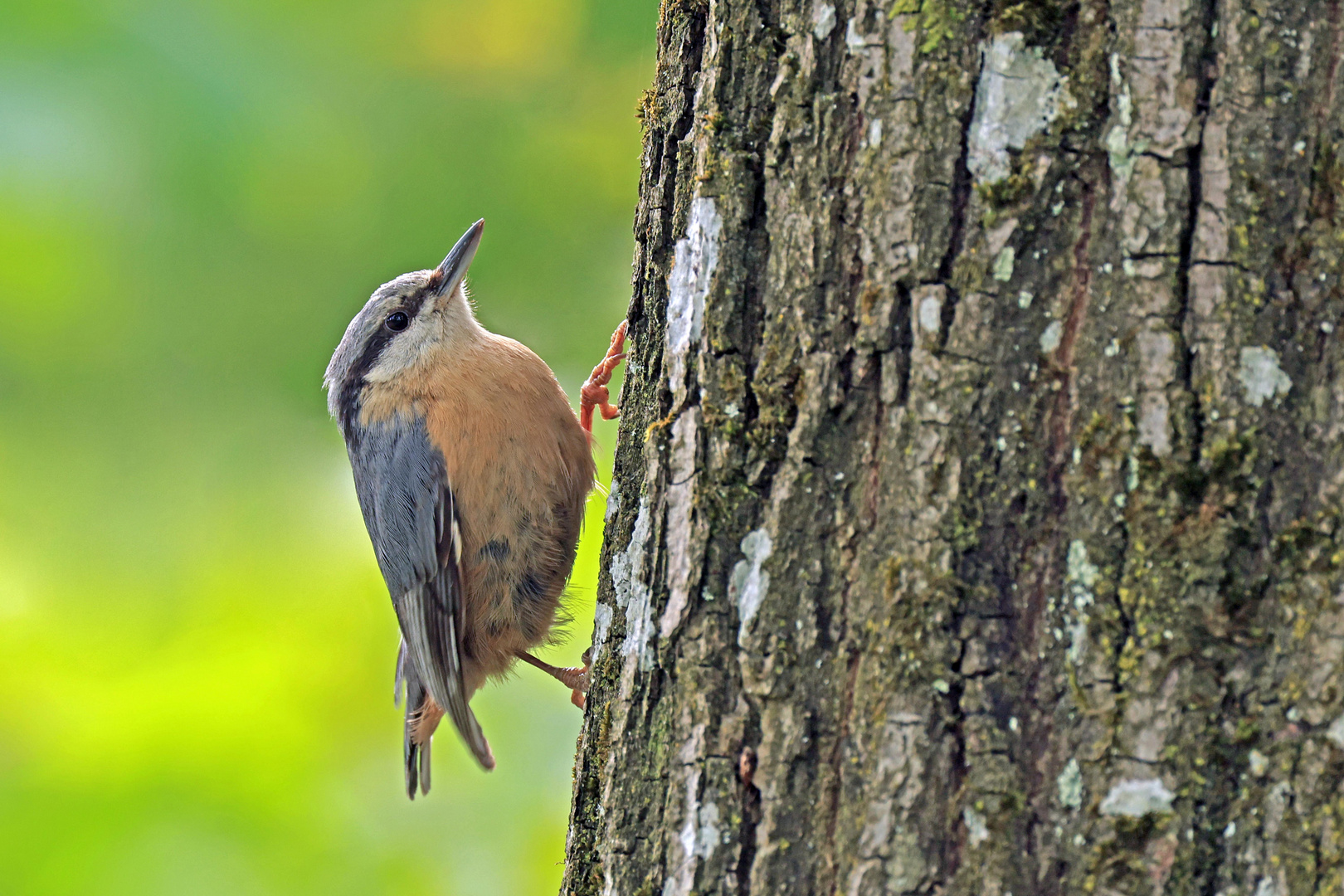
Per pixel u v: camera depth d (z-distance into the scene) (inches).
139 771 293.9
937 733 145.4
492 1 346.0
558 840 330.6
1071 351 143.9
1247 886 135.0
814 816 152.3
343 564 340.5
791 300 159.6
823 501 155.6
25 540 324.8
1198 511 138.2
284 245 331.0
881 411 152.4
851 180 155.6
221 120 320.8
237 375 334.3
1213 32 140.1
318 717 315.9
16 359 322.7
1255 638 136.5
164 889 282.5
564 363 352.5
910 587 147.6
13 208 307.3
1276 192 138.2
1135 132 141.8
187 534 332.8
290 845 296.0
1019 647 144.2
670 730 167.2
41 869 280.2
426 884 315.3
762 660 157.4
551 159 350.6
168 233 320.5
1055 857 140.6
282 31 332.2
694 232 171.0
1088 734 140.4
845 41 156.8
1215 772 136.6
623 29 352.2
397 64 341.4
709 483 165.2
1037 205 145.2
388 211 336.8
